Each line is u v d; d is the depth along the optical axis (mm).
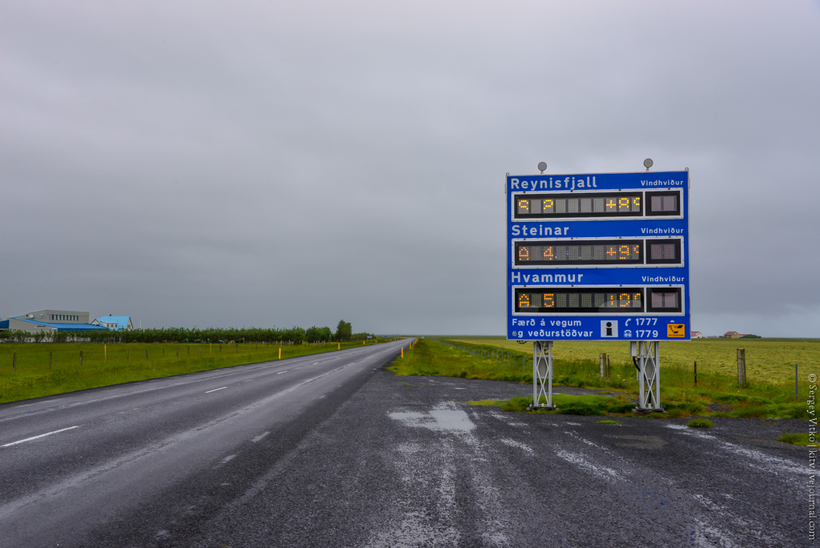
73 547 4211
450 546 4250
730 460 7562
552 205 12859
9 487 5965
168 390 17750
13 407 13375
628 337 12422
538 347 13062
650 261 12477
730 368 33875
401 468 6930
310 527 4684
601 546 4281
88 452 7898
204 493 5742
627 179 12648
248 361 39781
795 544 4359
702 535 4551
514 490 5906
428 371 26406
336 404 13922
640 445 8656
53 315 130500
